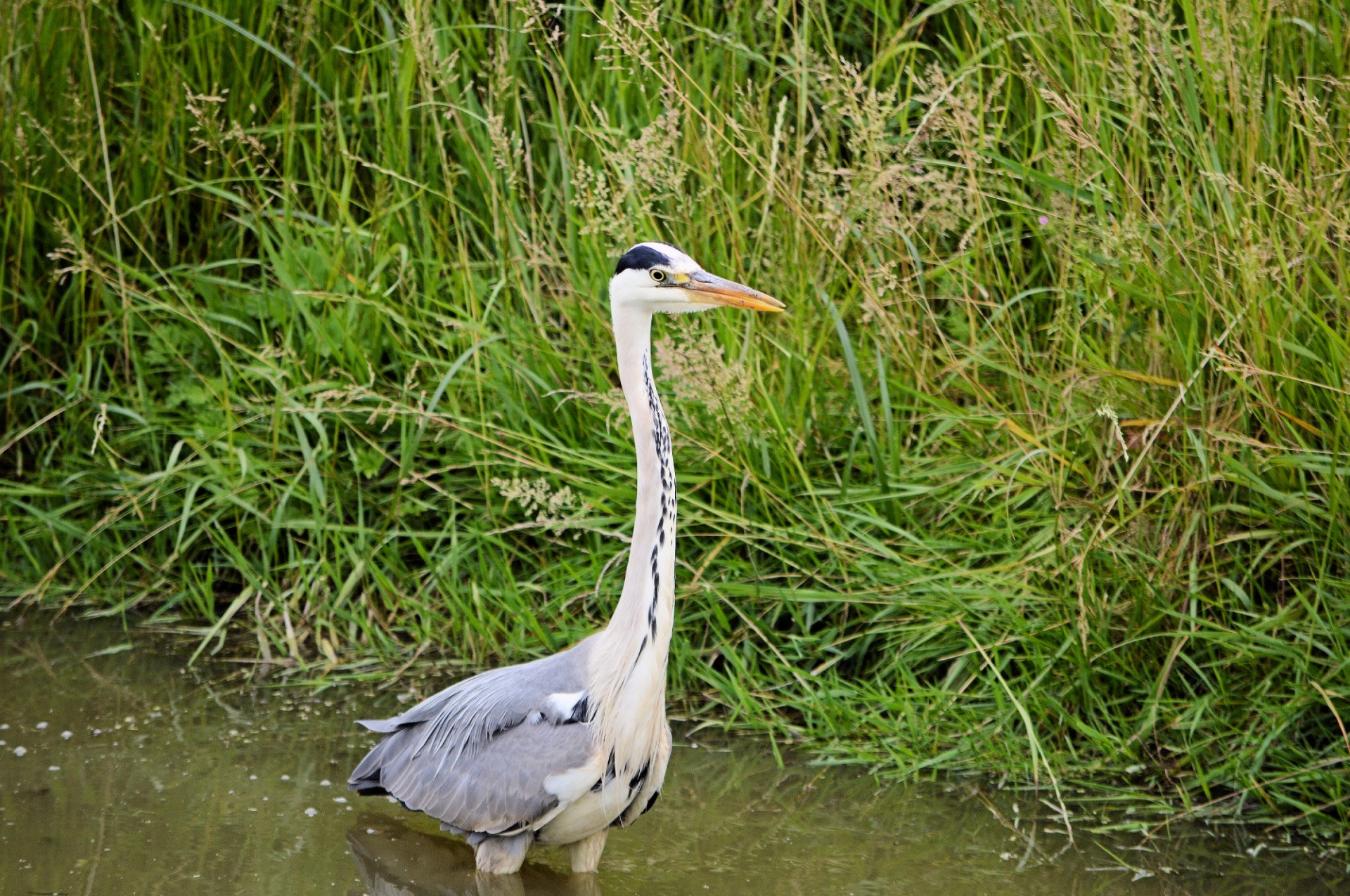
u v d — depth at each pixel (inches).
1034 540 394.3
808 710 390.0
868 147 421.7
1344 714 343.0
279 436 464.4
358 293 462.0
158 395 492.7
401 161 487.8
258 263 478.9
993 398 418.3
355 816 346.3
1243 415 371.6
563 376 447.2
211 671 423.5
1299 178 387.2
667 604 311.0
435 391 453.7
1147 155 408.2
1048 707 372.5
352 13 500.1
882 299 417.1
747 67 487.8
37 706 400.2
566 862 330.0
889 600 391.5
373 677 419.2
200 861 322.0
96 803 348.5
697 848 333.7
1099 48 423.2
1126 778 359.9
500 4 481.4
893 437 411.2
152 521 469.7
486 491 432.5
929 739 374.9
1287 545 365.7
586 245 456.8
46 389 491.5
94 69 469.7
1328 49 407.2
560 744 308.3
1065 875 321.4
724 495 426.0
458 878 319.6
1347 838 331.6
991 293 443.2
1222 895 312.0
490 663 421.4
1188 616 362.3
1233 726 356.8
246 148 503.8
